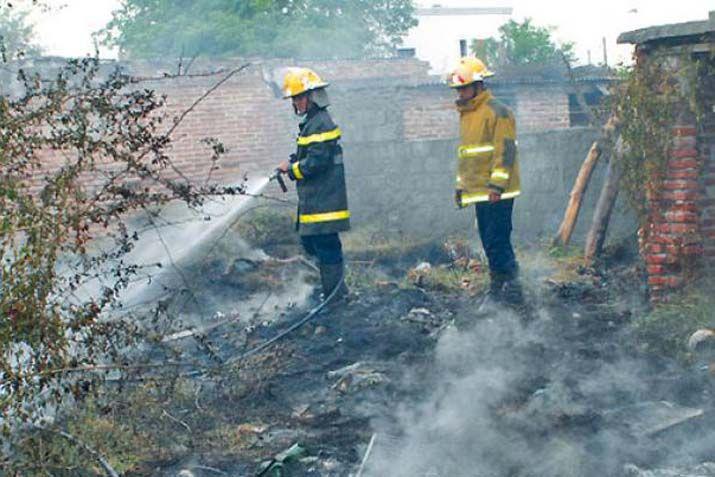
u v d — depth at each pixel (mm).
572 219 10883
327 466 4902
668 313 7258
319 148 8305
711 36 7496
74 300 6457
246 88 15211
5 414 4176
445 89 16922
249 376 6219
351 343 7406
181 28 23766
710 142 7922
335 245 8617
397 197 12711
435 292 9352
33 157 4457
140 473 4910
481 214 8438
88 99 4582
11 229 4172
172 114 14453
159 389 5402
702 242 7988
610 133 10039
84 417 4836
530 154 11820
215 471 4969
